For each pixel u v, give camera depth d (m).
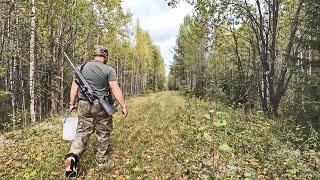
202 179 5.56
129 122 11.16
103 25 28.03
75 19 26.92
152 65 93.31
